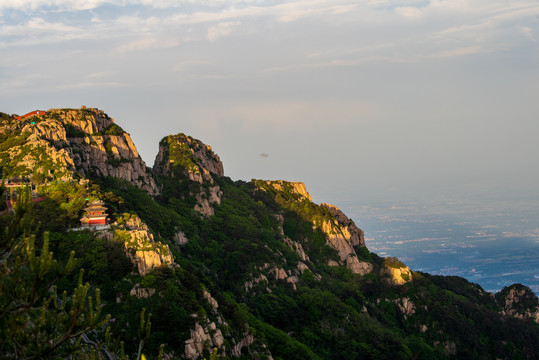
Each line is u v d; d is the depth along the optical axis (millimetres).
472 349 191125
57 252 128125
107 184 191750
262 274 185625
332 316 178000
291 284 187250
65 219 141250
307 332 166250
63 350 45844
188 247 187250
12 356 42531
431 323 198500
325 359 160250
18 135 183250
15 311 42219
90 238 134375
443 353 187000
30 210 43125
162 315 116812
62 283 115938
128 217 151375
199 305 125250
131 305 118250
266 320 167000
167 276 128375
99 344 55031
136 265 129375
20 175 162500
